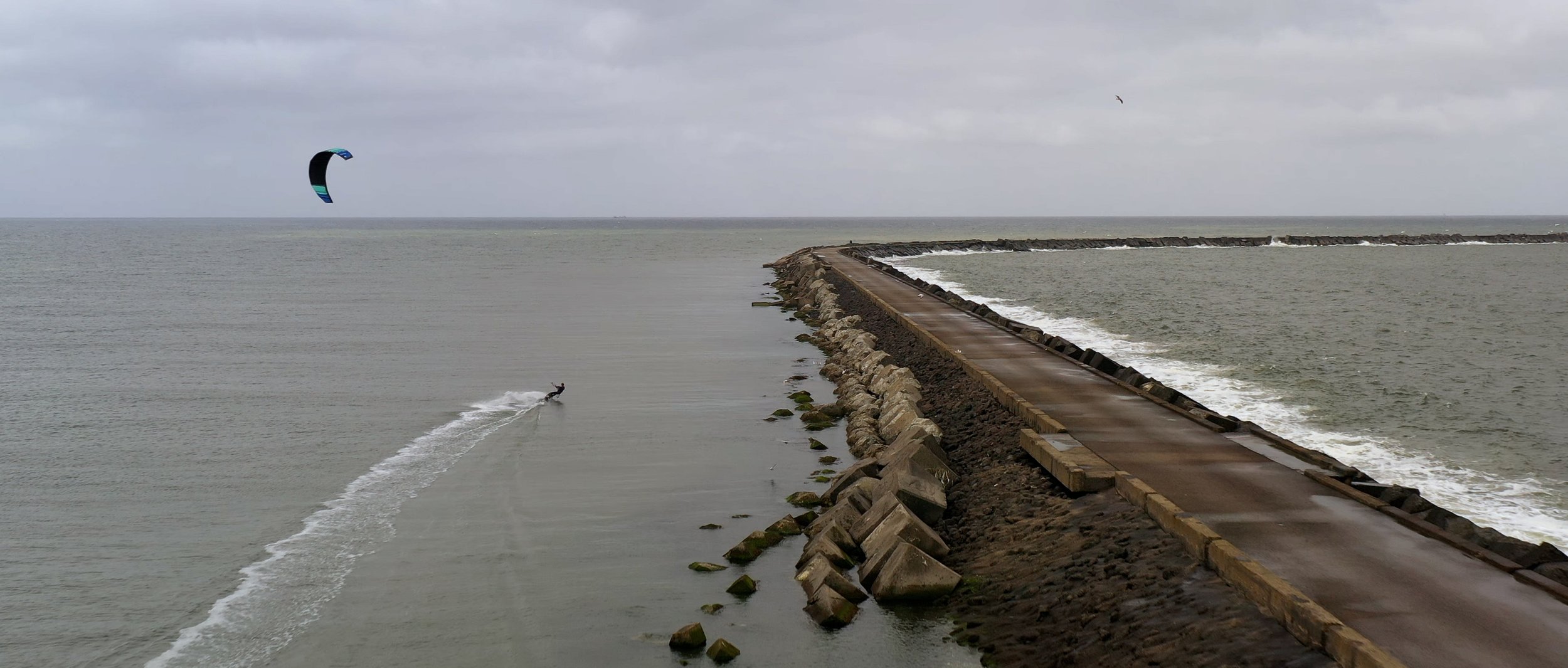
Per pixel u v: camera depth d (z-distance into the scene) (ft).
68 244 453.58
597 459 66.49
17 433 74.84
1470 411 77.97
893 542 43.37
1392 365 100.73
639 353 115.96
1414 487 57.00
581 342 126.00
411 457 67.21
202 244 464.24
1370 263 286.05
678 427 76.18
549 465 64.69
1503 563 34.47
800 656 37.06
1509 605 31.45
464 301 183.52
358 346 123.03
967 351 90.68
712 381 96.84
